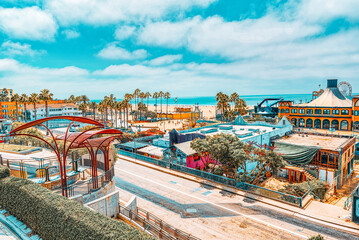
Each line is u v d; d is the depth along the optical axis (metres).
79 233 11.37
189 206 24.86
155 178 34.03
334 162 37.19
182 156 39.31
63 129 77.12
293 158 40.12
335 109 82.56
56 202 13.16
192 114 141.38
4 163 21.27
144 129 96.69
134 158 45.50
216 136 34.06
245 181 30.61
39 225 13.45
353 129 77.25
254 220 21.72
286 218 21.98
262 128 58.06
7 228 14.41
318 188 29.70
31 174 21.88
